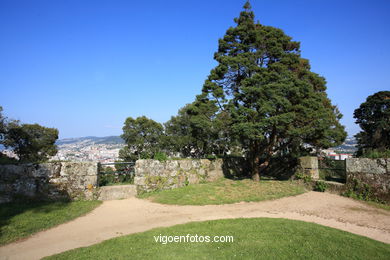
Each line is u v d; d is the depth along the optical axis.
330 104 17.84
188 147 25.73
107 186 10.66
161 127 27.62
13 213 7.56
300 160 13.50
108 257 4.70
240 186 12.48
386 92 22.33
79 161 9.94
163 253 4.90
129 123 26.97
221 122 13.27
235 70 13.55
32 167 9.11
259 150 14.58
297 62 13.41
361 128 24.56
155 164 11.75
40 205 8.56
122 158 26.69
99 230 6.63
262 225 6.66
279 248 5.14
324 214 8.23
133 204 9.55
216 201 9.86
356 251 5.04
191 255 4.80
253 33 13.33
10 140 17.88
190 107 13.91
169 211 8.59
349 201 10.00
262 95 11.92
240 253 4.90
